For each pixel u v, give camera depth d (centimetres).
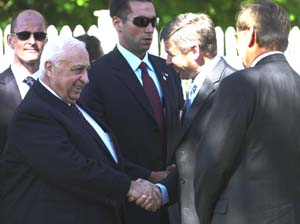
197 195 1410
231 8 4062
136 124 1761
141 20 1781
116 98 1761
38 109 1534
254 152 1380
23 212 1537
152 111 1773
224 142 1372
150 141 1767
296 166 1398
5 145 1653
